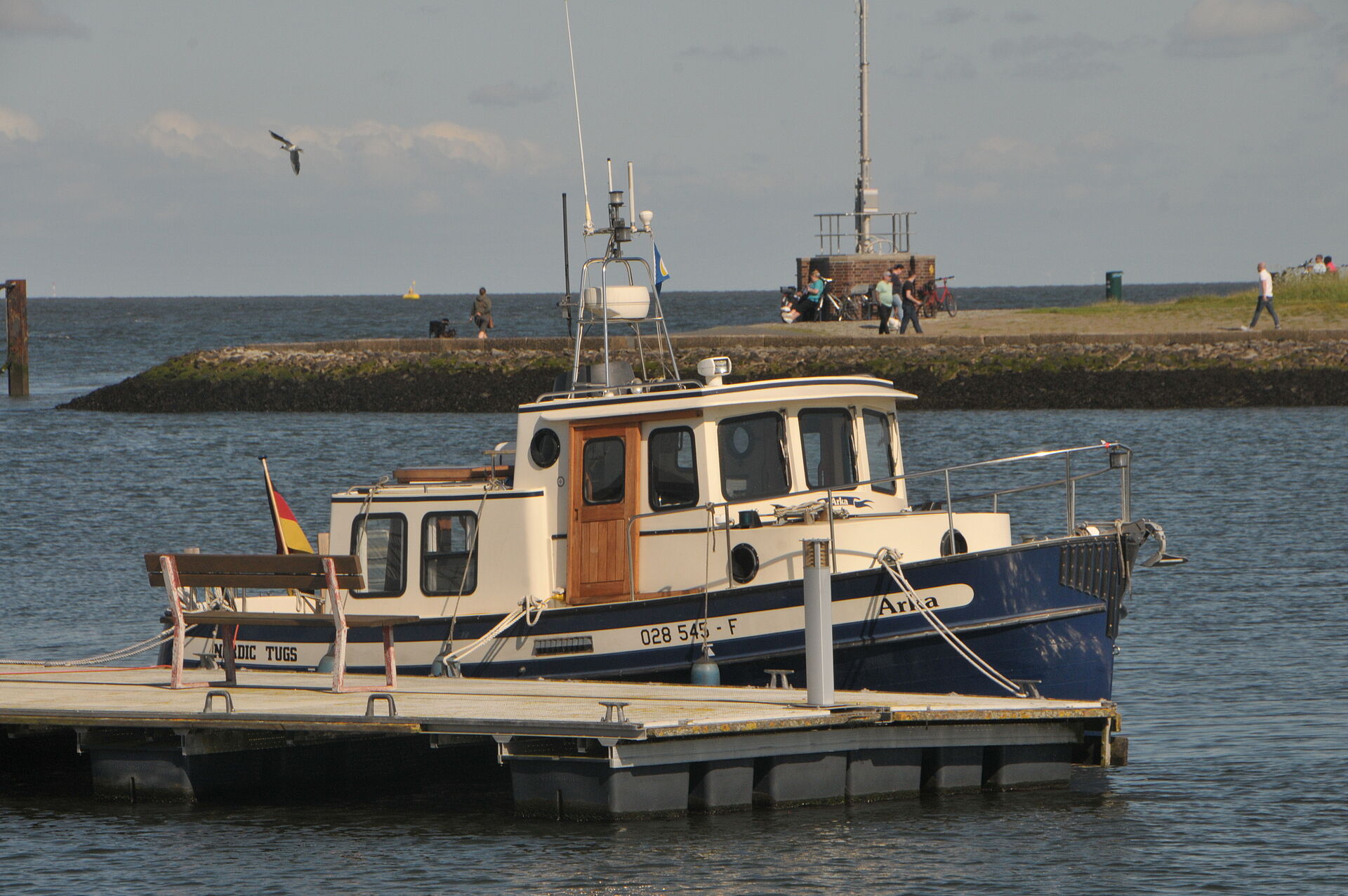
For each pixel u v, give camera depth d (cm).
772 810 4381
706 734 4153
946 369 18225
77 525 10938
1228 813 4347
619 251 5906
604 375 5822
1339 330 18288
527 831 4216
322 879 3825
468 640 5512
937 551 5247
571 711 4412
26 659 6806
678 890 3694
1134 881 3762
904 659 5091
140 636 7300
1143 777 4759
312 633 5797
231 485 12912
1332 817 4284
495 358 19788
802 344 18912
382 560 5675
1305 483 11588
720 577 5284
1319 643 6631
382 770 4988
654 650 5281
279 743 4725
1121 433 15150
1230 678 6091
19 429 17775
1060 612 5038
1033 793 4616
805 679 5091
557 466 5519
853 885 3728
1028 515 10519
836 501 5394
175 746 4622
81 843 4197
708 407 5297
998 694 5056
